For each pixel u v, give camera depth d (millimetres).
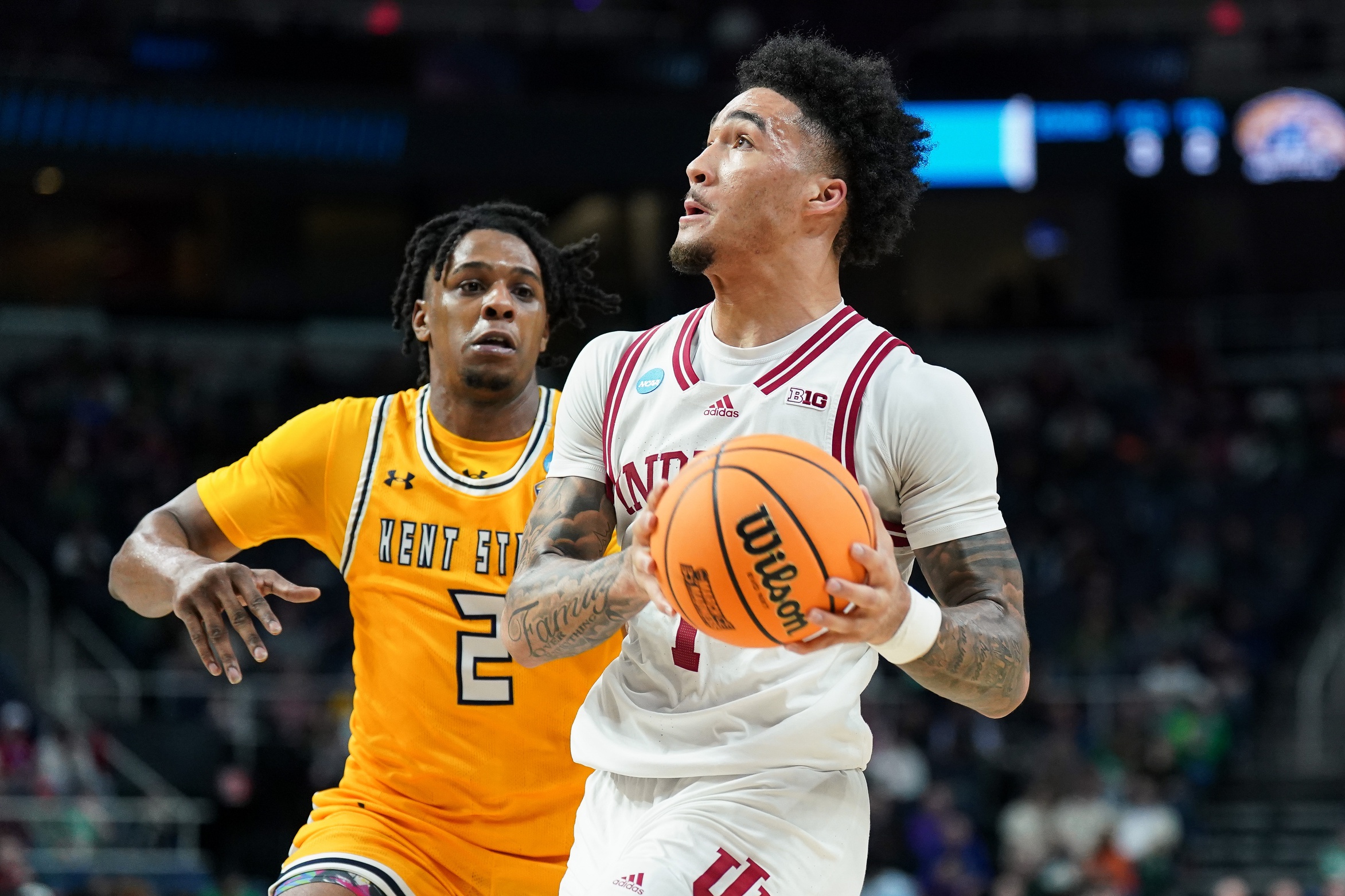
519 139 23266
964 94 24047
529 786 4363
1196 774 17703
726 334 3516
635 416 3533
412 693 4391
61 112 21391
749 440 2992
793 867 3287
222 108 22156
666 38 24312
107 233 26484
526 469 4562
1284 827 17734
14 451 21219
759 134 3467
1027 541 22094
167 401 23422
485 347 4516
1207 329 27906
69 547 19078
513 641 3447
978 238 29344
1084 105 24172
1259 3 27016
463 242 4680
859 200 3602
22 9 21938
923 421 3305
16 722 14523
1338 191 24391
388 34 23438
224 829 14969
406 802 4359
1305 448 24391
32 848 13211
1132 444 24484
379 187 22891
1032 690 18281
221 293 27047
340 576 19719
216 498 4652
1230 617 20484
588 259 5164
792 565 2832
